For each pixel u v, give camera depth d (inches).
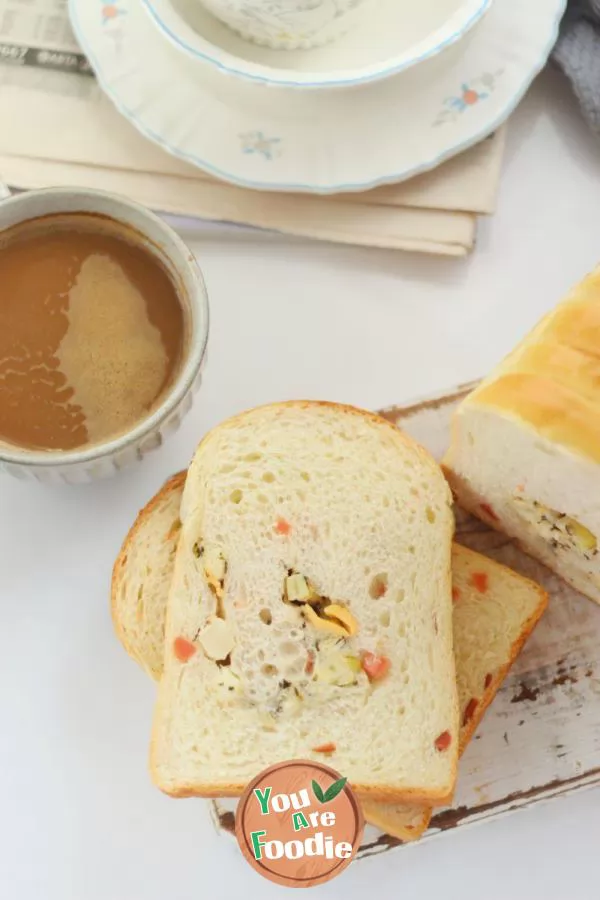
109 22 19.7
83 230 18.0
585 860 18.2
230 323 19.8
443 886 18.0
